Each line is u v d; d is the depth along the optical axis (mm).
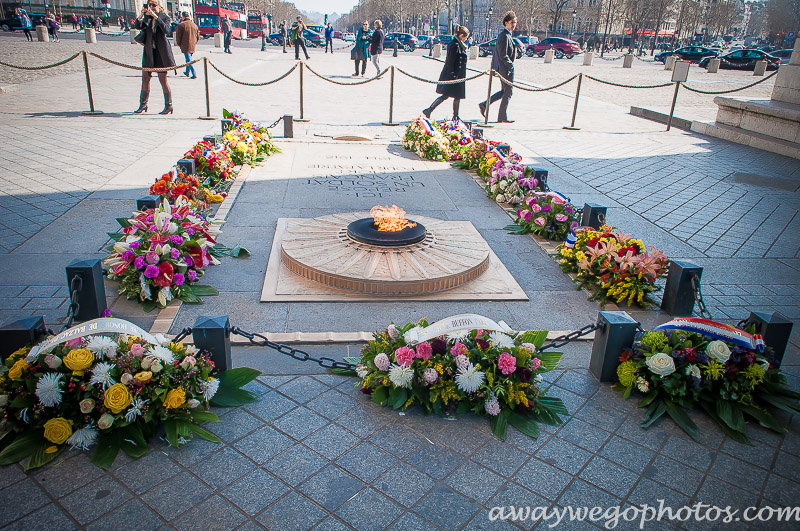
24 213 6281
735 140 12383
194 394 3182
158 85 17266
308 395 3535
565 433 3303
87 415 2990
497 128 12664
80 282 4020
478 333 3465
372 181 8203
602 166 9836
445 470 2967
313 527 2580
